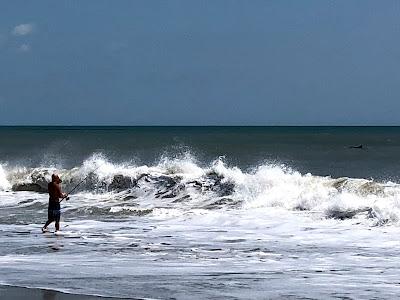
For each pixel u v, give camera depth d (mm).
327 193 29266
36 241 22250
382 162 72062
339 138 158375
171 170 36219
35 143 110188
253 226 25234
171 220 27297
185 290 14922
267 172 32781
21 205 33094
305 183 31469
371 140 143750
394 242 21297
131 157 72875
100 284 15539
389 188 29484
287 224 25328
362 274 16609
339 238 22234
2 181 39781
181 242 21891
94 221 27344
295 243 21438
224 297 14289
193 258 18969
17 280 15961
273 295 14453
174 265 17906
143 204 32375
